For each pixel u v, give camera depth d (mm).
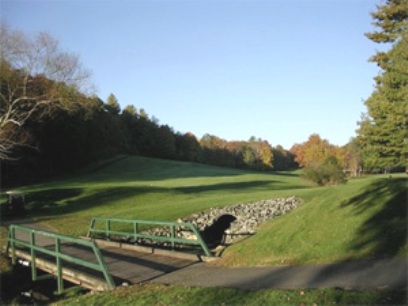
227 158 130125
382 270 8805
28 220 26859
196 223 21703
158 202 31531
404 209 11562
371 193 13188
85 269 13227
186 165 81562
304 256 10734
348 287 8117
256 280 9555
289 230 12570
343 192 14297
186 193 35594
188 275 11242
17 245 18531
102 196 34250
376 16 42781
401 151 40000
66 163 69500
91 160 76500
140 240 19781
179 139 120688
